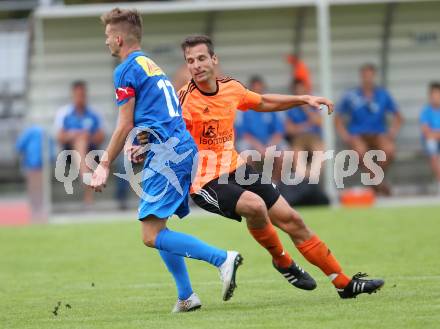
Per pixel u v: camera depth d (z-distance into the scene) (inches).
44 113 2169.0
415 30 2218.3
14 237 1689.2
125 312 908.6
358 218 1744.6
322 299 926.4
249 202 890.7
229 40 2187.5
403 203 2021.4
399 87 2245.3
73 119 2000.5
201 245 860.6
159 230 876.6
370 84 2103.8
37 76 2159.2
